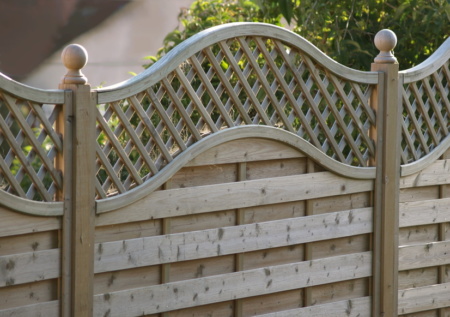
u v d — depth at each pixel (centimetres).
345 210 991
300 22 1312
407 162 1041
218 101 872
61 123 772
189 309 881
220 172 887
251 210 916
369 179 1005
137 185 824
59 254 782
